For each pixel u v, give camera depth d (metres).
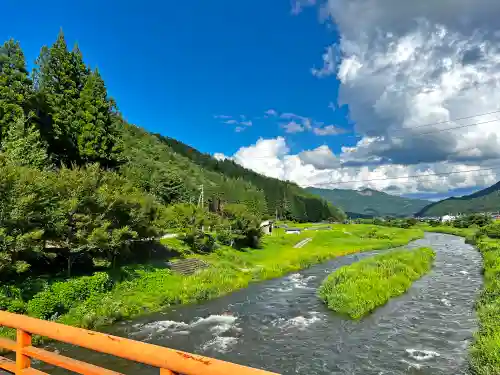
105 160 55.34
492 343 16.48
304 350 19.44
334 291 30.12
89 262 32.78
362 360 18.00
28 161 35.22
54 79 55.31
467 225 142.12
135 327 23.64
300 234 94.44
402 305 27.75
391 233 107.81
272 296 32.75
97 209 30.58
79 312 24.38
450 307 26.92
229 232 58.22
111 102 59.34
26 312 21.91
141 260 38.56
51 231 27.02
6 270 23.00
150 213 39.53
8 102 43.72
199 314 26.78
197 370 3.03
